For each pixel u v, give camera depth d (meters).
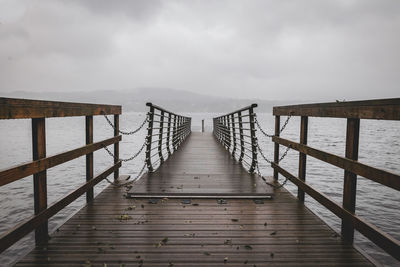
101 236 2.95
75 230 3.10
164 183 4.95
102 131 58.03
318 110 3.42
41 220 2.70
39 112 2.58
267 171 17.41
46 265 2.37
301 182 3.99
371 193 12.08
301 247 2.75
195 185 4.81
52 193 12.36
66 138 40.34
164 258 2.51
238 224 3.31
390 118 2.01
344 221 2.91
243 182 5.05
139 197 4.32
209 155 8.91
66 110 3.17
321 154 3.35
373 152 25.81
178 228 3.18
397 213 9.68
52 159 2.88
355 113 2.57
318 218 3.52
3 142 34.44
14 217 9.30
